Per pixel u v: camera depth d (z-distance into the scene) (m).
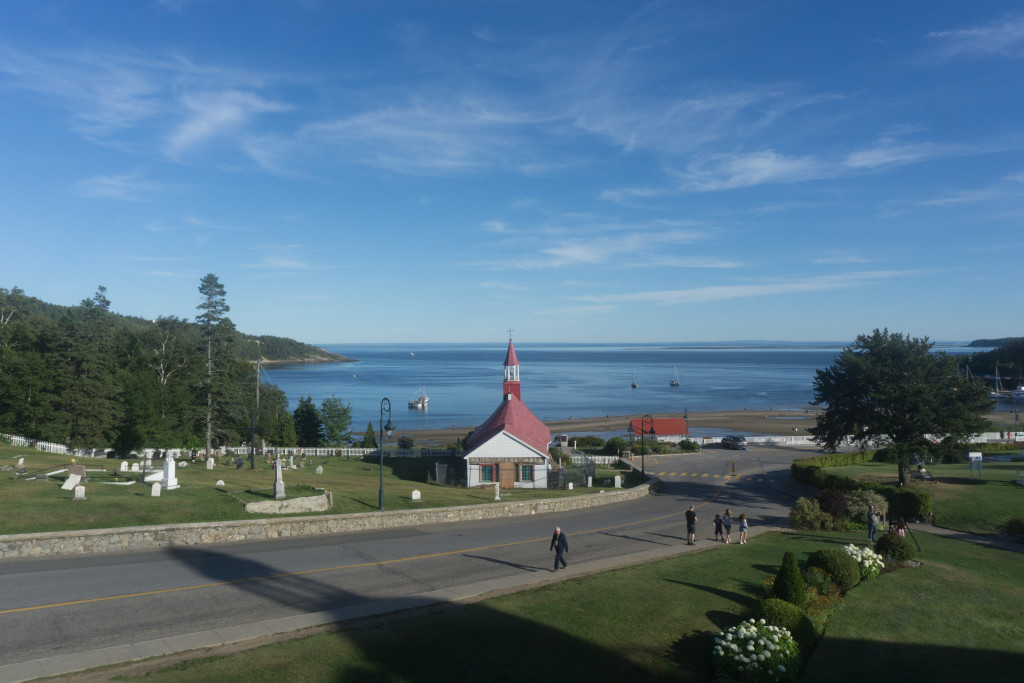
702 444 88.25
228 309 69.44
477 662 16.12
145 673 14.30
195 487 32.97
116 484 31.81
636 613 20.39
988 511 39.84
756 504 48.62
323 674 14.83
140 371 73.94
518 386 67.06
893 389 47.97
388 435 105.81
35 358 59.19
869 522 33.12
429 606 20.20
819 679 16.89
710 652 18.09
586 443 85.56
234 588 21.03
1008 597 24.50
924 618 22.00
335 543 28.25
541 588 22.67
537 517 39.06
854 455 67.75
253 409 79.31
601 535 34.16
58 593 19.39
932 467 61.44
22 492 27.89
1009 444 77.56
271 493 32.72
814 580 23.52
